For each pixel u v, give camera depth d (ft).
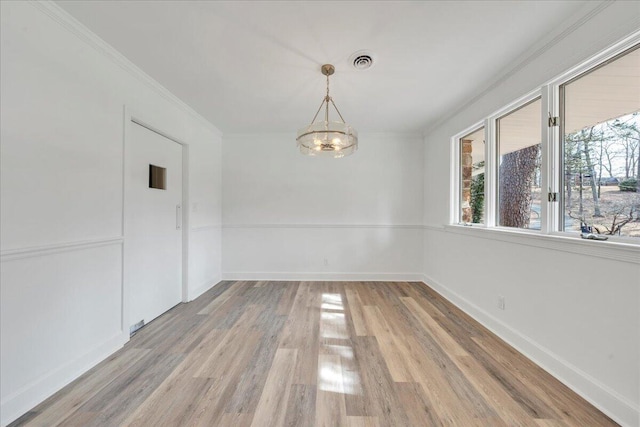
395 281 13.70
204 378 5.78
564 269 5.70
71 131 5.74
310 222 13.87
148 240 8.62
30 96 4.94
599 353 4.96
